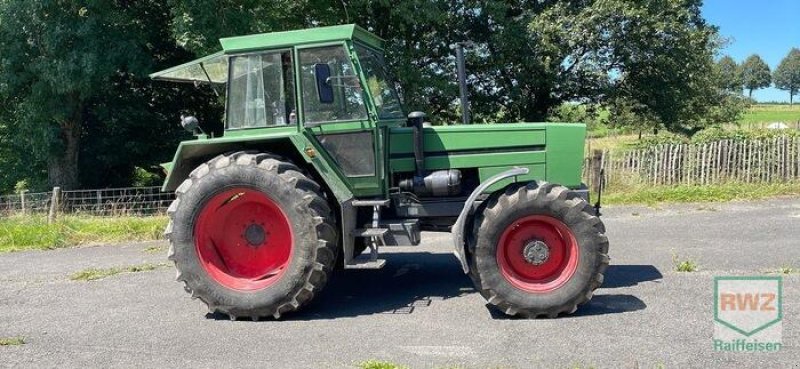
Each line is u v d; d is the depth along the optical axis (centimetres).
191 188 555
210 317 559
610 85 1862
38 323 553
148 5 1638
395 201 604
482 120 1962
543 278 539
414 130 593
